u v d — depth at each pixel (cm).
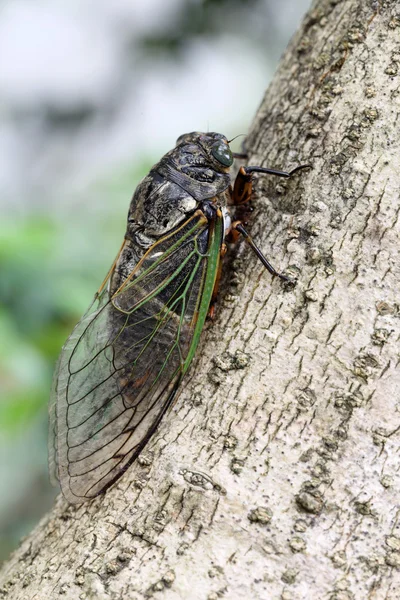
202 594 40
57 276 51
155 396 42
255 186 43
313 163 42
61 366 43
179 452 41
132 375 42
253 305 41
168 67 63
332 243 41
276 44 62
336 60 43
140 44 62
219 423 41
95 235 52
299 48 43
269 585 40
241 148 44
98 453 41
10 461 54
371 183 41
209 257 42
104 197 55
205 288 42
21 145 65
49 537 41
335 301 41
